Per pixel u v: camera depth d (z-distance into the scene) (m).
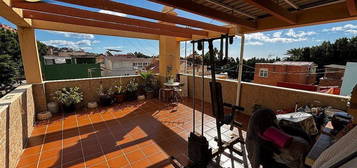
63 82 4.23
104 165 2.15
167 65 5.62
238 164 2.16
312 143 1.34
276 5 2.17
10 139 2.01
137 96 5.52
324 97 2.62
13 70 9.27
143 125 3.39
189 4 2.10
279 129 1.36
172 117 3.85
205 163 1.91
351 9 1.95
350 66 5.52
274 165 1.36
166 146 2.60
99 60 19.53
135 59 17.39
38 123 3.43
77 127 3.27
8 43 10.88
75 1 2.11
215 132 3.05
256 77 14.95
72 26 3.92
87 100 4.66
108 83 5.01
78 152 2.42
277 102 3.30
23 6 2.21
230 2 2.51
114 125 3.39
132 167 2.12
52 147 2.54
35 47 3.62
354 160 0.53
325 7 2.43
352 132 0.62
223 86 4.55
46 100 4.00
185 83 5.76
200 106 4.70
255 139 1.33
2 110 1.82
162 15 2.90
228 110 4.32
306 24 2.73
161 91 5.39
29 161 2.20
